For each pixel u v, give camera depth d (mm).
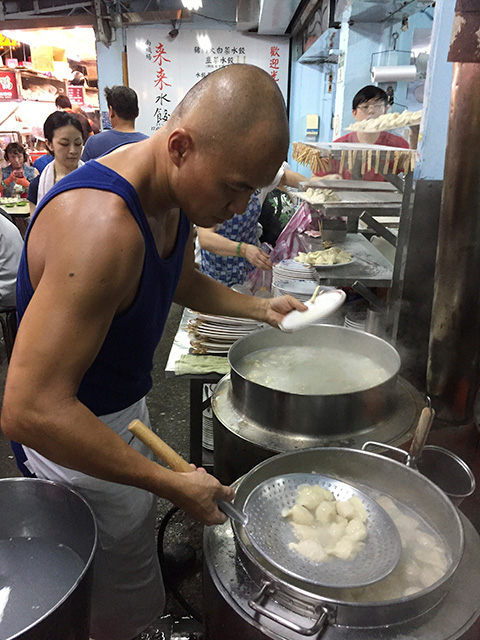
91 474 900
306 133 5641
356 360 1832
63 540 1240
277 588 876
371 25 3422
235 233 2842
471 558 1013
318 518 1094
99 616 1495
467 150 1631
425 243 2111
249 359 1848
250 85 823
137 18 6121
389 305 2219
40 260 915
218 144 841
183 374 1859
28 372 819
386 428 1459
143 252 927
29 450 1356
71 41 7824
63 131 3514
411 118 2037
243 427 1478
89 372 1158
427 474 1537
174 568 1887
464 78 1584
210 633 1032
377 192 2229
